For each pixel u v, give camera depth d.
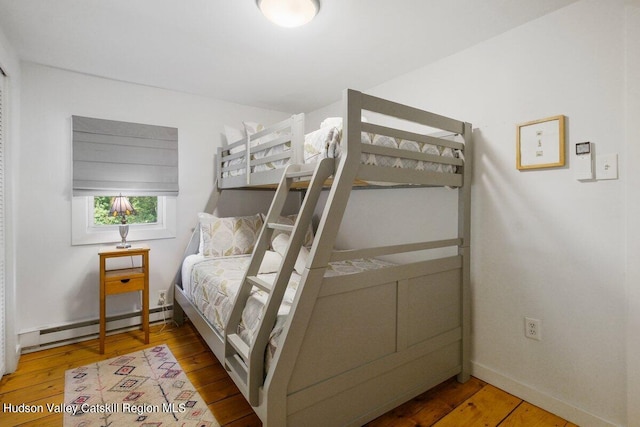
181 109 3.09
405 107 1.71
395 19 1.83
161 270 3.03
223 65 2.48
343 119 1.49
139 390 1.98
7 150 2.12
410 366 1.81
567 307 1.73
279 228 1.68
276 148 2.26
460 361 2.08
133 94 2.85
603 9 1.59
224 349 1.74
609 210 1.58
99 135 2.68
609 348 1.59
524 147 1.86
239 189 3.42
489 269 2.05
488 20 1.84
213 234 2.93
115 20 1.86
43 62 2.43
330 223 1.43
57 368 2.23
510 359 1.96
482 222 2.08
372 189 2.88
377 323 1.66
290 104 3.44
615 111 1.55
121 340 2.69
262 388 1.38
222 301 1.96
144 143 2.88
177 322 3.01
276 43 2.12
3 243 2.10
